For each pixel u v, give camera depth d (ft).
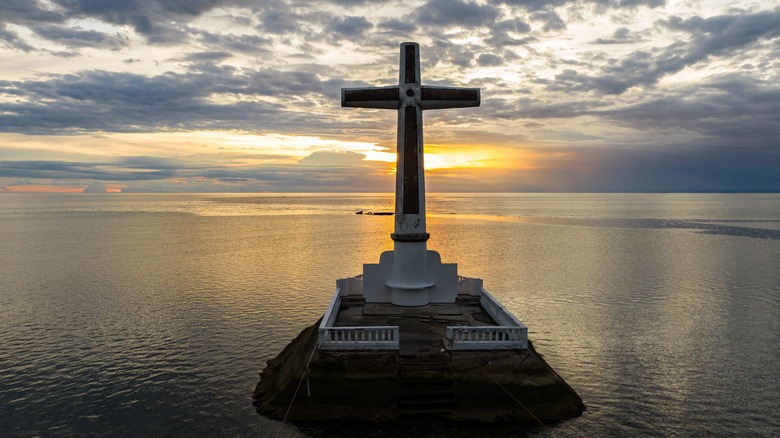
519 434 60.80
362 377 64.59
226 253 218.79
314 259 201.46
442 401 62.90
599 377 81.30
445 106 85.56
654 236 307.99
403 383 63.93
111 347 94.32
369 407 62.95
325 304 125.80
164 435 63.46
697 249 238.89
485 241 276.62
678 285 150.71
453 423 61.52
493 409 62.80
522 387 64.59
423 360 65.67
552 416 63.26
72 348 93.76
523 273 171.42
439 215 558.56
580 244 261.65
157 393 75.00
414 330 75.00
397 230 86.38
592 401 72.33
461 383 64.08
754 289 144.87
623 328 106.93
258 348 94.02
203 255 212.02
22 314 116.67
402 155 85.35
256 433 62.44
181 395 74.28
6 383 78.54
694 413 69.62
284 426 62.69
